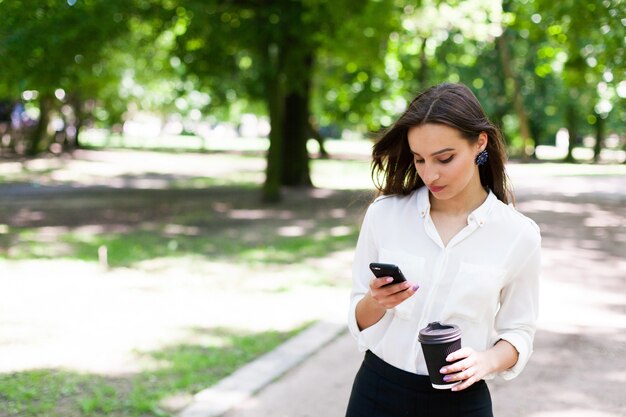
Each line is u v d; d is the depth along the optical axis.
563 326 6.15
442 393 2.17
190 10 13.84
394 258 2.22
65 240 10.71
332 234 11.46
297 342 5.68
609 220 12.88
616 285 7.65
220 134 81.12
